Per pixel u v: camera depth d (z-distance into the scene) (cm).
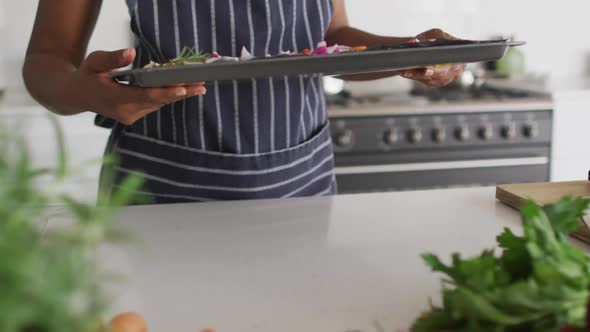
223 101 114
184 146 116
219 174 116
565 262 45
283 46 124
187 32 117
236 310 63
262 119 116
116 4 257
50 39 110
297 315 62
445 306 47
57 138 32
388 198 103
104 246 81
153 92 87
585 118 247
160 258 78
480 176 240
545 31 290
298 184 122
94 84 92
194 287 69
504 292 43
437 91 263
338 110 230
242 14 119
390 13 279
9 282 27
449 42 104
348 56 96
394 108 232
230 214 96
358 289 67
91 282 30
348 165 234
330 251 79
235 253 79
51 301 28
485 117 238
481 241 81
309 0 124
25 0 251
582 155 250
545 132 243
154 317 62
